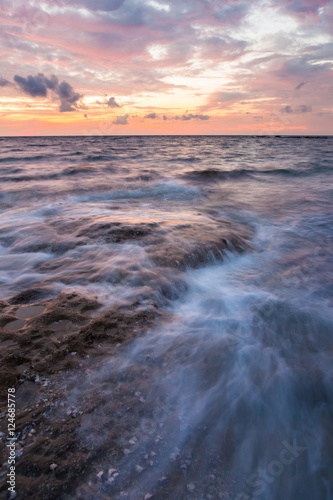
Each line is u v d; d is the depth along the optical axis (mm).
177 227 5359
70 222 5582
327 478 1584
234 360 2375
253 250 5062
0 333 2477
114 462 1568
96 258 4066
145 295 3227
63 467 1519
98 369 2197
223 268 4316
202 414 1899
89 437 1687
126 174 13836
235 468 1602
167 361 2322
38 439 1652
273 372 2283
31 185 10492
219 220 6703
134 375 2164
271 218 7160
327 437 1809
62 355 2299
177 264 3965
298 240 5637
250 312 3111
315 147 45656
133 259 4008
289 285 3793
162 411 1896
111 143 62406
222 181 13070
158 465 1577
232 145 54750
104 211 6992
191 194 9961
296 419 1920
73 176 12992
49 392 1970
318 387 2160
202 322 2893
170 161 22203
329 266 4434
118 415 1840
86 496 1411
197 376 2191
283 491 1510
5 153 26625
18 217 6430
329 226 6496
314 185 11953
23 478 1458
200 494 1464
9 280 3514
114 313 2875
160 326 2762
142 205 8023
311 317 3041
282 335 2732
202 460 1627
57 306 2912
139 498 1426
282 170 16203
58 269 3787
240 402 2006
